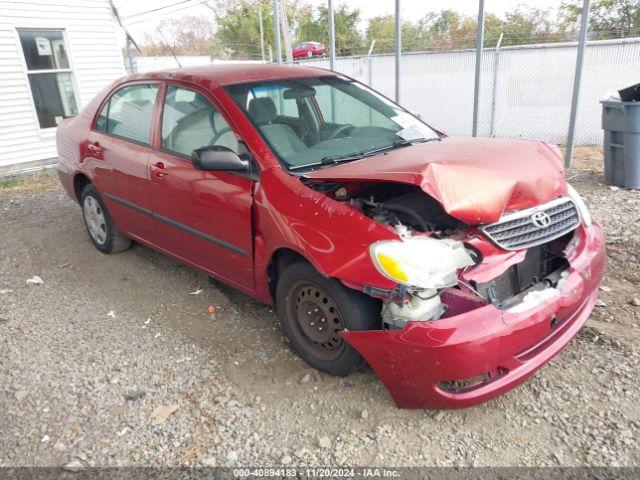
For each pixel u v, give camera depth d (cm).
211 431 278
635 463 245
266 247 320
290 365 329
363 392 300
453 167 274
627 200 595
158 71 433
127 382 320
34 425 287
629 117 612
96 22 1055
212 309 404
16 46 950
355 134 383
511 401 289
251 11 3447
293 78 403
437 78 1162
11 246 559
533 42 1493
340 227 278
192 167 367
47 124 1027
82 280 470
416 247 260
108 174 459
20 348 358
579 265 295
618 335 341
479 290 266
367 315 279
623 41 974
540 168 306
